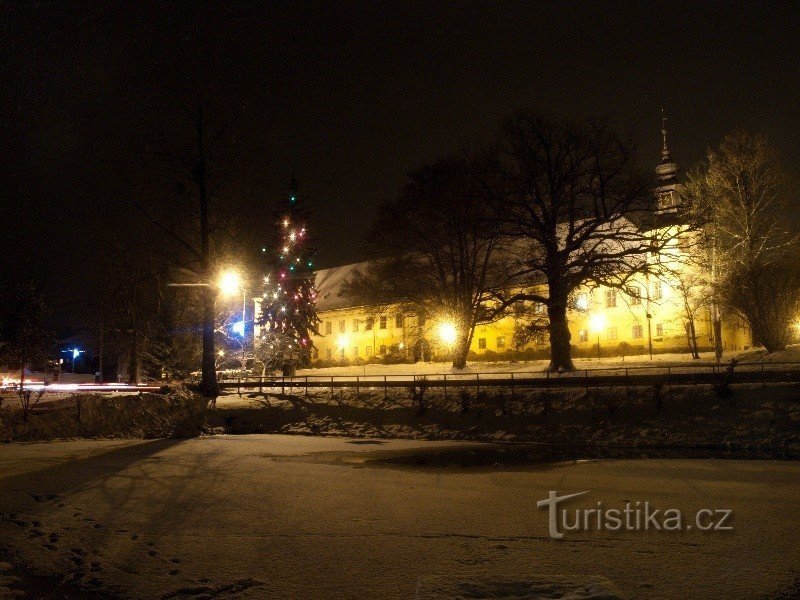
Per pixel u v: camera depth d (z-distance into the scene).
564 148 48.50
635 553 10.22
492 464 23.62
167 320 58.47
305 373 75.44
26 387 49.12
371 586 8.98
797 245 53.16
